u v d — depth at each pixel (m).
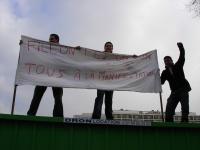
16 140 4.48
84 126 4.83
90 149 4.77
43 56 5.53
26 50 5.45
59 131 4.71
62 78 5.55
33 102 5.47
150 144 5.09
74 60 5.70
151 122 5.12
